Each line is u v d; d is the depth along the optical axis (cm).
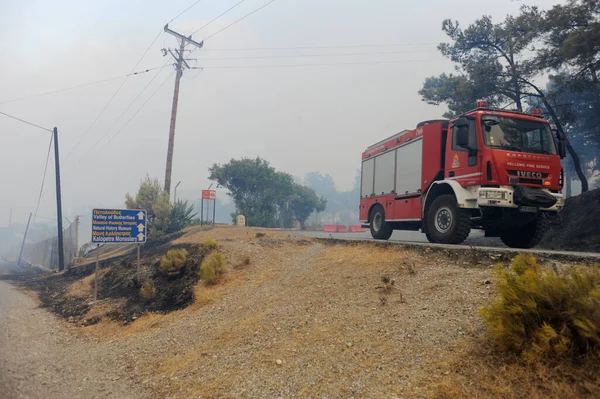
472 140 934
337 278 865
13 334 940
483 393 372
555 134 1031
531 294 421
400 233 2230
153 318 956
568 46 1633
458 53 2419
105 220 1279
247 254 1195
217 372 558
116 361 702
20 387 592
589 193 1625
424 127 1152
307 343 576
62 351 804
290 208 5400
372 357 493
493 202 874
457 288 633
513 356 412
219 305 895
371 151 1517
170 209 2512
